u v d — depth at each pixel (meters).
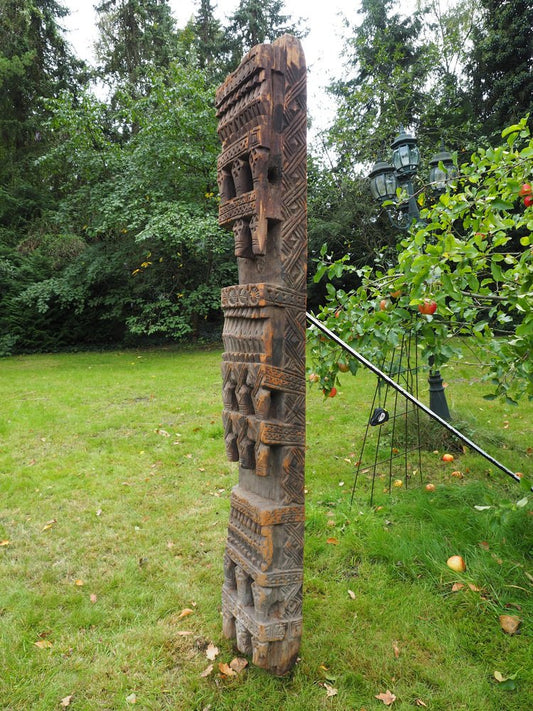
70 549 2.79
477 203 2.36
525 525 2.71
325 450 4.30
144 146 9.94
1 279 12.16
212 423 5.20
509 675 1.84
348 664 1.92
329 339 2.79
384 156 11.02
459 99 11.72
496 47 11.48
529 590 2.25
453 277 2.22
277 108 1.67
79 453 4.30
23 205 13.18
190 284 11.67
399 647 2.01
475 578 2.35
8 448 4.49
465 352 8.07
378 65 12.56
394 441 4.31
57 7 13.97
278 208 1.70
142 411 5.74
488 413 5.27
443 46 12.12
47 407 6.02
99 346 13.05
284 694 1.78
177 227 9.47
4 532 2.97
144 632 2.11
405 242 2.84
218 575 2.52
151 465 4.04
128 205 9.81
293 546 1.82
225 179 1.90
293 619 1.82
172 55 12.85
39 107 13.59
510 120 11.13
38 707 1.74
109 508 3.27
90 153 10.57
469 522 2.83
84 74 14.13
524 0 10.86
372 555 2.62
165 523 3.07
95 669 1.91
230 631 2.04
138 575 2.53
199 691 1.80
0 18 12.80
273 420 1.77
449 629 2.08
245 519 1.92
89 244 12.41
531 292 2.23
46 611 2.27
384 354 3.07
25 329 12.28
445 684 1.81
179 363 9.42
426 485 3.42
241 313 1.85
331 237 11.02
